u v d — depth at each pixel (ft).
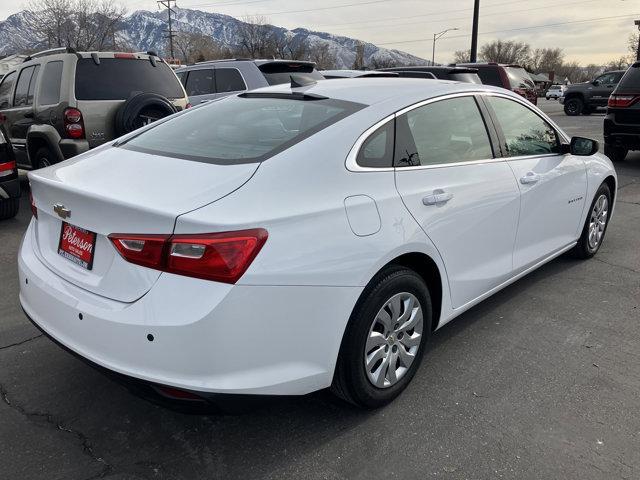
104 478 7.82
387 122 9.35
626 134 32.40
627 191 26.71
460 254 10.35
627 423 9.02
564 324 12.50
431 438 8.66
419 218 9.16
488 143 11.51
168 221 7.02
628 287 14.58
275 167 7.95
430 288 10.25
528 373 10.50
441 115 10.50
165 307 7.00
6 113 25.90
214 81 31.86
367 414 9.24
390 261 8.70
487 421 9.07
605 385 10.09
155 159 8.94
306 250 7.52
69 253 8.52
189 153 8.99
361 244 8.13
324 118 9.18
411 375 9.76
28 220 21.59
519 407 9.45
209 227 6.91
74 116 21.99
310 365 7.86
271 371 7.48
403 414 9.25
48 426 8.91
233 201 7.33
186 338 6.91
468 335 11.99
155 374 7.10
